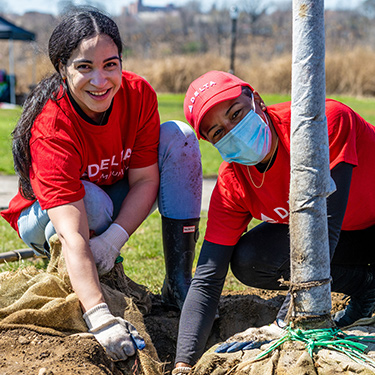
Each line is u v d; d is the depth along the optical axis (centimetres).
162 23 5944
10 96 2162
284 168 271
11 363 244
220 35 5012
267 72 2608
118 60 285
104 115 299
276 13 5888
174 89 2689
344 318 327
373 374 219
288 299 276
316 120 230
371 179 289
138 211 321
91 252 285
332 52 2700
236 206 289
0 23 2045
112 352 260
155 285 416
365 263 325
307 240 235
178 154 335
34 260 457
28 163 302
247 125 256
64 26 281
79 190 290
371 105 2088
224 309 348
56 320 269
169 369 316
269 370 234
